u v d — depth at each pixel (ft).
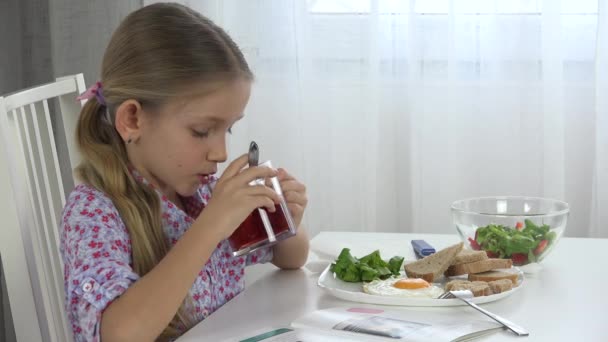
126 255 3.62
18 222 3.98
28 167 4.40
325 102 7.93
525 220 4.28
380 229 8.13
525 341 3.13
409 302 3.61
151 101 3.65
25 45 8.66
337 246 4.72
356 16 7.77
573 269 4.41
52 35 8.34
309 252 4.99
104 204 3.70
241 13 7.89
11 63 8.63
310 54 7.86
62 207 4.70
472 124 7.77
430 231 7.90
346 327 3.20
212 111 3.66
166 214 4.09
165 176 3.80
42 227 4.38
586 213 7.79
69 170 8.38
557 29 7.34
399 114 7.95
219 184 3.59
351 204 8.02
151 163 3.79
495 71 7.65
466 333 3.13
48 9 8.57
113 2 8.21
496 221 4.33
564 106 7.66
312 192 8.04
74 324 3.43
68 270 3.51
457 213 4.47
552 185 7.54
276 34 7.89
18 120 4.41
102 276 3.28
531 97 7.64
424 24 7.66
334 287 4.01
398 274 4.20
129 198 3.82
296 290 4.05
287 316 3.56
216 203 3.51
